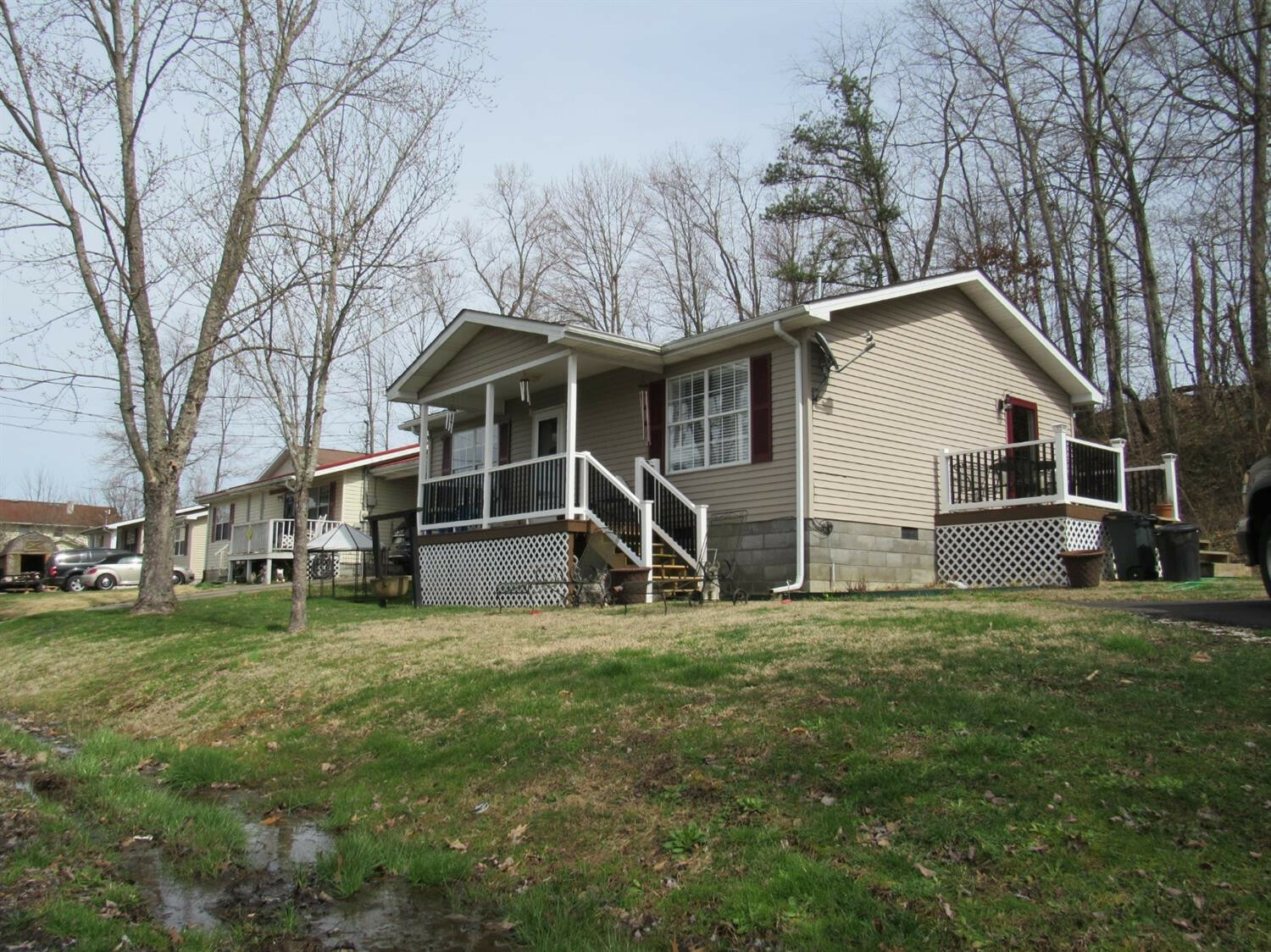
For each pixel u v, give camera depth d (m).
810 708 5.73
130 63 15.26
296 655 10.27
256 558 31.55
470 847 4.99
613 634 9.17
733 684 6.48
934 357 15.56
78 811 6.14
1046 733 4.90
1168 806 4.03
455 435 21.66
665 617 10.36
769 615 9.69
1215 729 4.72
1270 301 22.17
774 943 3.57
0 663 13.58
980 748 4.78
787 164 31.11
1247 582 11.93
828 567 13.27
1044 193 24.84
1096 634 6.87
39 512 62.84
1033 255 26.94
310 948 4.04
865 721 5.36
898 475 14.57
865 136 30.12
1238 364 24.47
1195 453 22.02
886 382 14.62
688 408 15.21
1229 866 3.56
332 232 12.94
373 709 7.64
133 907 4.48
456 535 16.78
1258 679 5.36
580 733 6.08
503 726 6.52
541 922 4.05
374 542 18.78
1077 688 5.58
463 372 17.69
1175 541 12.92
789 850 4.17
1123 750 4.59
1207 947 3.14
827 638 7.68
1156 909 3.37
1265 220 19.62
